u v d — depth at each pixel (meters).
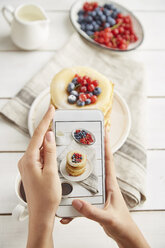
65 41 0.75
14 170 0.59
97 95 0.57
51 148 0.41
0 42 0.73
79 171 0.43
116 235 0.44
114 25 0.77
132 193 0.55
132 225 0.44
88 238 0.54
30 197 0.41
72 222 0.55
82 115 0.46
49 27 0.76
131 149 0.61
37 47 0.72
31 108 0.62
